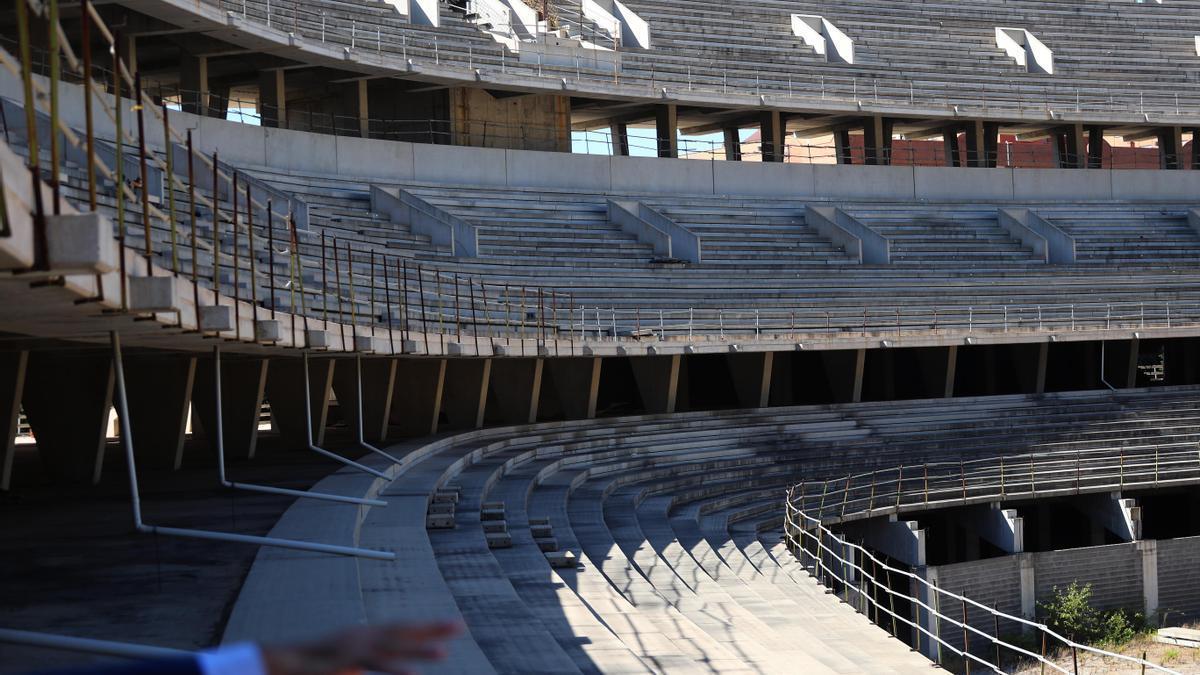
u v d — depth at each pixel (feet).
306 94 126.41
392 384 76.43
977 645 77.15
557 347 84.53
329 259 80.23
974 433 105.70
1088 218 142.61
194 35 102.63
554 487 68.64
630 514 67.00
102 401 53.06
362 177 109.60
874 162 146.30
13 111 64.59
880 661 41.68
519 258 106.83
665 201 127.03
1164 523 104.22
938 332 109.29
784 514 78.79
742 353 107.45
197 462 62.34
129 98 85.61
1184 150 188.03
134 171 68.18
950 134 154.92
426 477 56.54
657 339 95.40
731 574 56.34
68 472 53.06
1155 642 74.69
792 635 43.65
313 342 45.83
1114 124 154.71
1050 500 97.76
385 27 119.55
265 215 78.48
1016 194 143.43
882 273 123.24
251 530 37.65
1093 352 126.11
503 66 122.11
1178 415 111.24
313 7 115.24
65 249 18.01
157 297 24.90
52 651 22.81
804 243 126.72
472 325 86.43
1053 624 78.18
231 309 34.73
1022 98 152.35
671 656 33.86
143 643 23.02
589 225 119.44
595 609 39.47
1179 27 174.19
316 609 26.22
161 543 35.83
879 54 153.79
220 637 23.62
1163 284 128.26
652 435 92.99
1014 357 120.78
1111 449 98.78
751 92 137.08
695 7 152.76
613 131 147.33
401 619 26.35
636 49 140.05
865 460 96.22
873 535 85.81
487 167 118.73
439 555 40.45
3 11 89.97
